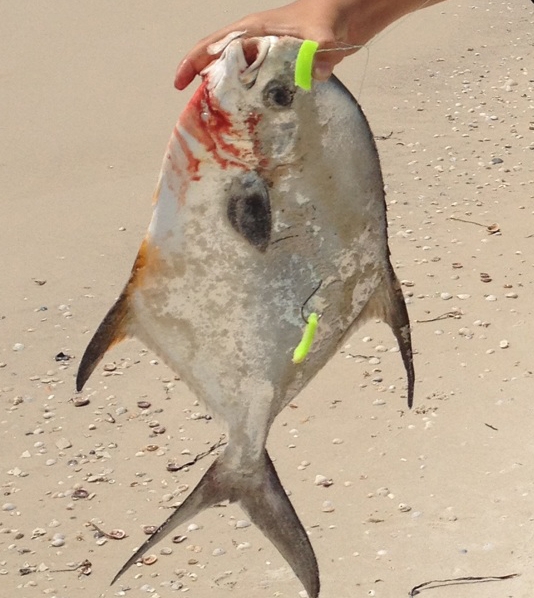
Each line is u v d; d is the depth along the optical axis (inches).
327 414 81.3
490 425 78.5
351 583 64.7
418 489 72.3
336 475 74.5
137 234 111.1
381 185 40.0
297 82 37.3
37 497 74.4
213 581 66.2
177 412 83.4
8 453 78.9
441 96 149.6
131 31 165.2
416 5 42.4
